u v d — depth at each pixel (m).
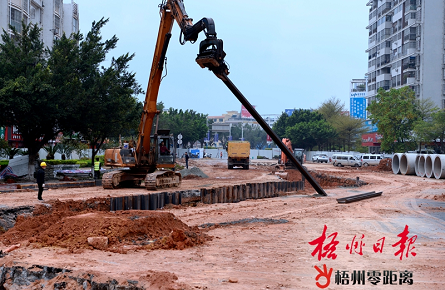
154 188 21.11
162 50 20.58
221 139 138.12
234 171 43.94
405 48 71.88
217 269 8.16
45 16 48.78
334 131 86.94
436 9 68.56
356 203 20.95
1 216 13.79
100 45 30.44
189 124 93.56
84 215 11.34
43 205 15.16
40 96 24.19
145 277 7.21
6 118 24.62
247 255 9.38
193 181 29.78
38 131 27.23
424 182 34.62
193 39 17.19
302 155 48.66
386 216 16.27
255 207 19.48
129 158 22.22
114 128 29.42
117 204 17.00
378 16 83.56
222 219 15.61
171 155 23.16
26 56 26.30
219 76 16.92
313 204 20.73
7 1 38.78
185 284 6.99
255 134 155.88
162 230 11.13
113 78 28.89
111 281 7.06
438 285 7.29
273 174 39.75
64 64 26.86
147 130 21.95
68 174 28.91
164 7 20.11
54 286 7.43
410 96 60.91
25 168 29.28
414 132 58.78
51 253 9.23
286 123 95.38
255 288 6.98
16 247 9.76
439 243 11.05
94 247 9.66
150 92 21.50
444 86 68.44
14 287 7.90
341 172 46.69
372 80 87.31
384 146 62.47
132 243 10.12
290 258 9.15
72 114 26.30
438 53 68.50
